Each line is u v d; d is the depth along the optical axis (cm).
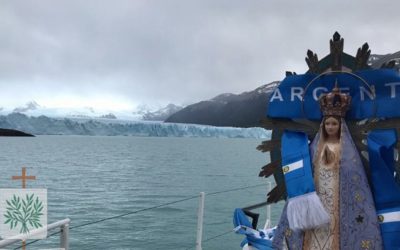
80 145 19500
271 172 419
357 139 386
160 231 2309
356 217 371
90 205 3728
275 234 404
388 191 370
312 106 397
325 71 398
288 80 404
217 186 5066
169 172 6869
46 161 9444
